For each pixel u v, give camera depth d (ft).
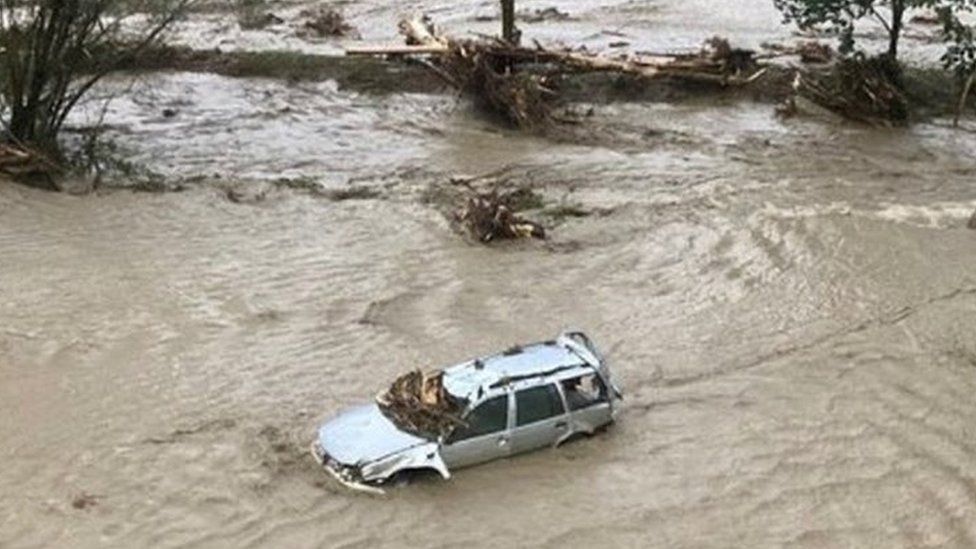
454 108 133.28
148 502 58.03
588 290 85.10
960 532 57.52
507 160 117.08
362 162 116.47
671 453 63.62
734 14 176.04
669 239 94.53
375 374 71.51
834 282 86.07
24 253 87.15
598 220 99.40
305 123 128.88
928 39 160.56
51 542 54.75
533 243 93.91
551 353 65.36
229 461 61.46
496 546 55.11
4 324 75.61
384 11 179.42
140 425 64.85
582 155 118.62
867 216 99.35
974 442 65.46
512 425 61.26
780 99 136.15
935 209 102.94
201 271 86.28
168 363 71.92
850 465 63.05
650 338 77.51
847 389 71.00
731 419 67.31
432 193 106.11
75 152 112.88
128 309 79.00
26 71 105.40
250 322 78.18
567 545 55.47
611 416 65.00
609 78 137.90
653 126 128.16
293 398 68.33
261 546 54.85
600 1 185.37
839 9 133.69
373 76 141.08
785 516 58.54
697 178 111.45
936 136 127.34
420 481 59.77
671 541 56.18
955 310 81.35
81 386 68.74
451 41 134.41
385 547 54.90
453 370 64.03
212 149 119.34
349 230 95.86
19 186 101.45
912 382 71.87
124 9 121.80
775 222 96.89
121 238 91.97
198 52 148.05
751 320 80.43
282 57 146.92
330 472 59.82
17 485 59.06
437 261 89.76
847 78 131.13
